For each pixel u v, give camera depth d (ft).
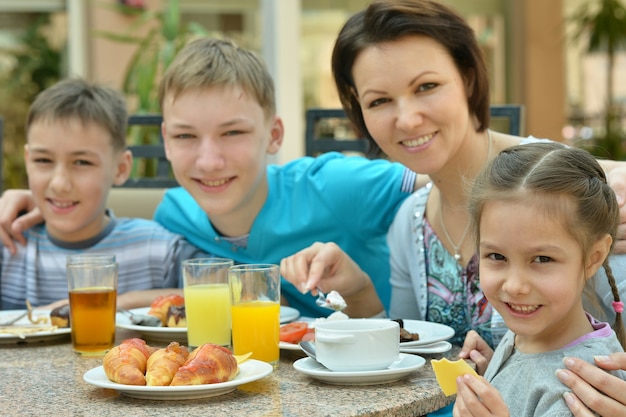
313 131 8.50
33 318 5.98
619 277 4.94
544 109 15.62
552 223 3.98
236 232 6.96
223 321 5.09
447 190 5.86
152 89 12.30
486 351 4.93
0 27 15.17
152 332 5.41
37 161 7.06
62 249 7.28
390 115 5.56
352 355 4.22
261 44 14.98
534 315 4.02
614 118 15.65
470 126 5.90
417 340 4.89
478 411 3.68
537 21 15.52
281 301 6.97
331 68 6.01
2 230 7.29
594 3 15.70
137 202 8.46
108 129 7.17
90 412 3.79
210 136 6.33
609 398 3.74
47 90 7.22
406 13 5.43
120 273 7.25
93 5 15.16
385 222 6.81
